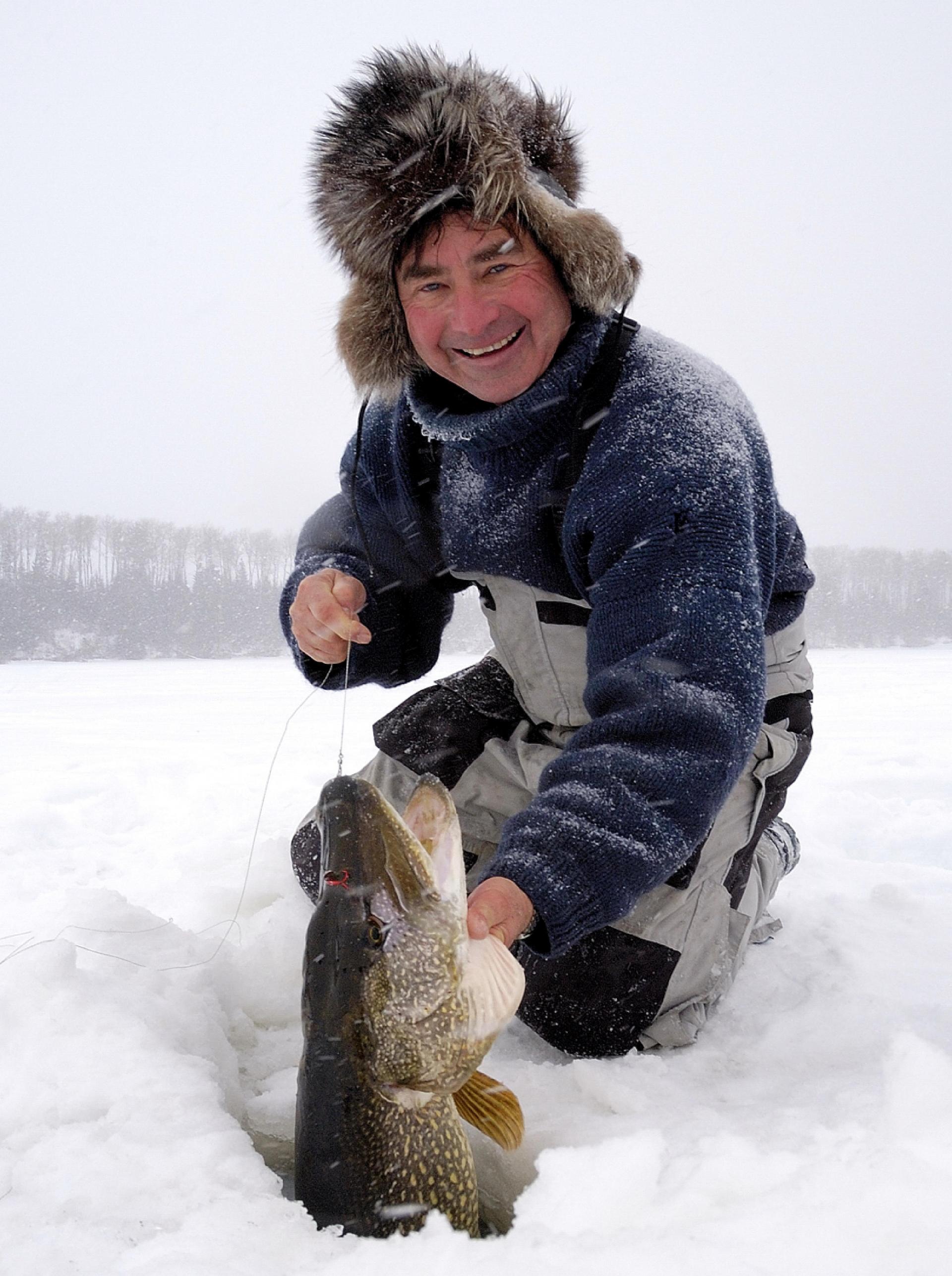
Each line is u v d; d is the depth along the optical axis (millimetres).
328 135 2422
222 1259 1308
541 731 2785
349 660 2939
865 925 3113
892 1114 1651
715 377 2402
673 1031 2287
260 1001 2471
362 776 2885
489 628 2834
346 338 2656
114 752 7508
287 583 3020
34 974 2035
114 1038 1871
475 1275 1262
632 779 1923
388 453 2891
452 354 2412
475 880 2637
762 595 2287
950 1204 1357
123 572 53750
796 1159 1520
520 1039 2479
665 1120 1872
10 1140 1616
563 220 2275
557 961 2295
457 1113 1699
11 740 8500
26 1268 1305
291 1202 1489
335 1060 1539
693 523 2133
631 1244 1331
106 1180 1485
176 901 3332
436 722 2789
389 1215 1558
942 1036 2256
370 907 1567
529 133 2486
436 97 2244
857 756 7090
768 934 2969
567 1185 1492
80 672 26000
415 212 2287
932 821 4973
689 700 1971
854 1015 2381
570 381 2342
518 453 2457
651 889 1943
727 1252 1286
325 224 2541
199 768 6488
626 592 2139
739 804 2461
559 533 2471
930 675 19188
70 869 3996
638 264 2438
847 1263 1261
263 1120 2020
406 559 2941
